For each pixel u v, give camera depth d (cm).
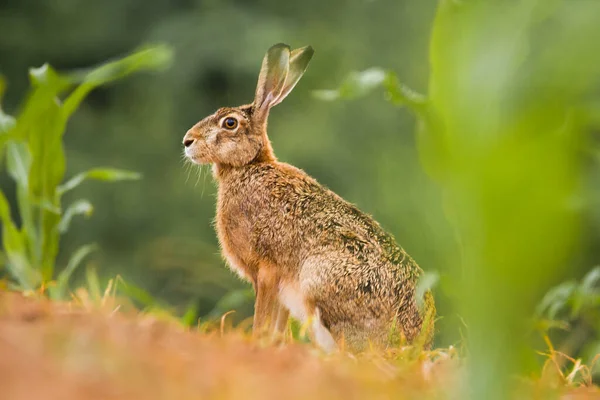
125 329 672
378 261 1003
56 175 1124
